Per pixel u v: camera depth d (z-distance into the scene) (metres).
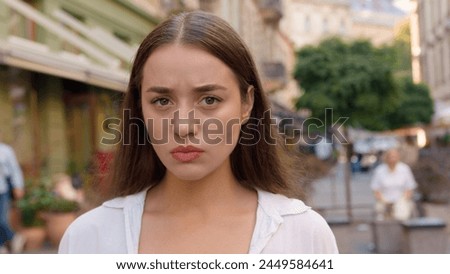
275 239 1.17
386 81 12.43
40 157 9.96
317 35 54.31
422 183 12.08
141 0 15.21
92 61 10.73
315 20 54.47
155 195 1.27
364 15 54.91
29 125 9.66
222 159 1.12
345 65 12.73
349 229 7.35
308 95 13.21
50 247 7.02
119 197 1.31
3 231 6.32
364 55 13.32
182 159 1.08
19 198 6.43
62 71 8.20
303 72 13.50
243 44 1.19
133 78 1.30
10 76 9.05
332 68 12.80
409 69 40.12
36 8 10.07
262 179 1.34
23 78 9.52
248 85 1.19
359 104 12.26
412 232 6.44
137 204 1.24
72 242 1.25
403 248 6.66
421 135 29.89
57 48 10.20
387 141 28.97
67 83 11.38
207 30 1.11
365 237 8.06
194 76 1.08
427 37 37.94
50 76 10.32
